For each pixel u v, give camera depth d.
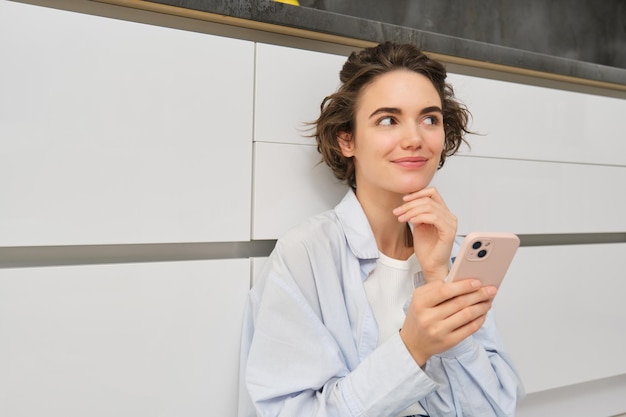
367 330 0.76
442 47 1.00
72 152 0.72
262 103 0.86
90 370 0.73
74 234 0.72
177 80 0.78
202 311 0.81
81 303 0.73
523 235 1.19
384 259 0.82
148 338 0.77
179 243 0.84
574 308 1.20
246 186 0.84
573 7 1.86
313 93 0.90
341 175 0.89
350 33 0.92
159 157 0.77
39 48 0.69
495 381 0.75
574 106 1.19
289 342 0.72
